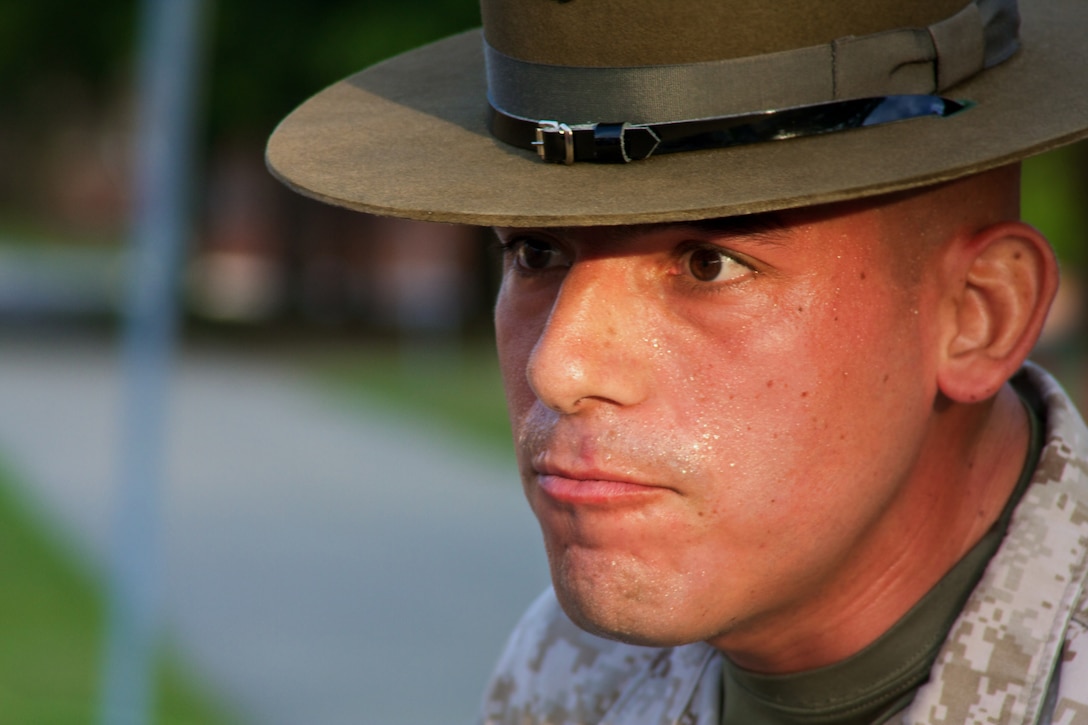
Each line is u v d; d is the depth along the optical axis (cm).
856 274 220
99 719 846
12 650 975
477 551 1370
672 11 214
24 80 3947
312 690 934
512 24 231
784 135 215
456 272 3912
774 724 260
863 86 215
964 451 246
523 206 213
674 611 220
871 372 223
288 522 1492
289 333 3816
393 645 1050
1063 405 256
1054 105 216
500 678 311
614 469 218
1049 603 238
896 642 246
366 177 236
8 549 1314
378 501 1612
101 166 7769
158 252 895
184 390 2628
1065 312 2211
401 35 2933
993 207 235
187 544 1380
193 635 1062
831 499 223
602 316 219
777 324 218
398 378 2930
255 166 4453
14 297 4338
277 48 3119
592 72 221
